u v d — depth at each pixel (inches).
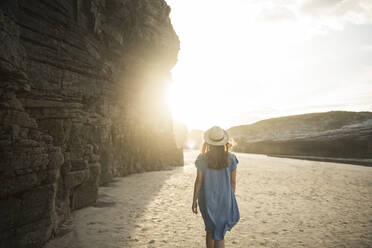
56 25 196.1
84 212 203.5
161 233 161.6
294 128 2300.7
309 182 425.4
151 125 585.3
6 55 122.4
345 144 1434.5
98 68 259.1
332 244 146.8
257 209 230.2
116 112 422.6
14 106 126.0
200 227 175.8
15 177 114.1
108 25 361.4
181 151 735.7
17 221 117.0
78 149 207.3
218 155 105.4
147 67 558.6
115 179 399.2
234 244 145.4
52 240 141.5
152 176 459.5
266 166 765.9
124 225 175.0
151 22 511.8
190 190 322.0
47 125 181.0
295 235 161.8
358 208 238.7
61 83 200.8
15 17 156.9
